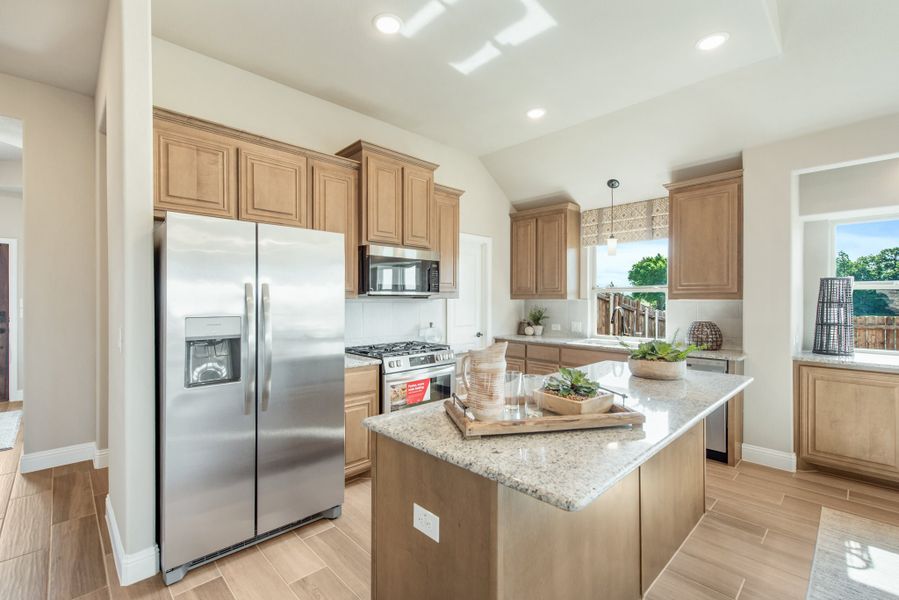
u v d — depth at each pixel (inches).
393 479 57.7
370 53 107.8
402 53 107.6
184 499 77.0
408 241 138.9
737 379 86.5
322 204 119.0
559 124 151.0
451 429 55.3
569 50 104.7
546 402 61.3
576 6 88.4
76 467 126.1
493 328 193.8
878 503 107.1
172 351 75.0
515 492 46.6
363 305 148.1
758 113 123.3
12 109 119.9
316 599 72.4
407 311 161.2
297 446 91.9
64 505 103.3
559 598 53.7
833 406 121.6
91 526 94.1
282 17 94.0
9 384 199.3
